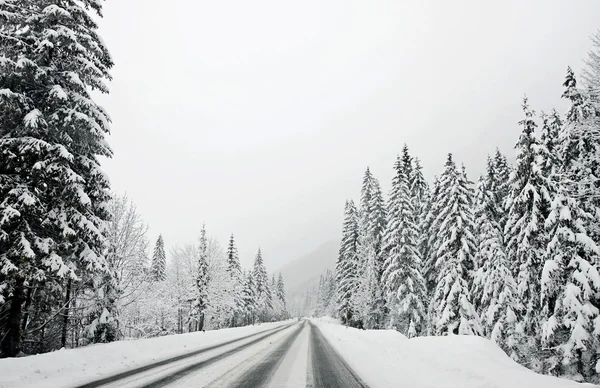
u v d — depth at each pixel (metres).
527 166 17.75
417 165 36.56
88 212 11.82
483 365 8.72
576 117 15.98
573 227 14.98
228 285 40.84
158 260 45.66
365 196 43.16
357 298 36.94
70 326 15.05
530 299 17.88
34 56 10.73
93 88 12.70
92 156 12.63
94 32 12.47
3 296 9.81
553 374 15.44
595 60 15.89
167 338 14.52
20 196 9.52
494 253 21.47
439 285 24.77
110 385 6.51
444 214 25.84
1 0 10.31
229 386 6.66
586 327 13.77
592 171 15.81
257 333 23.94
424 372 8.78
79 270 12.25
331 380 7.59
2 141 9.63
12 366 6.94
